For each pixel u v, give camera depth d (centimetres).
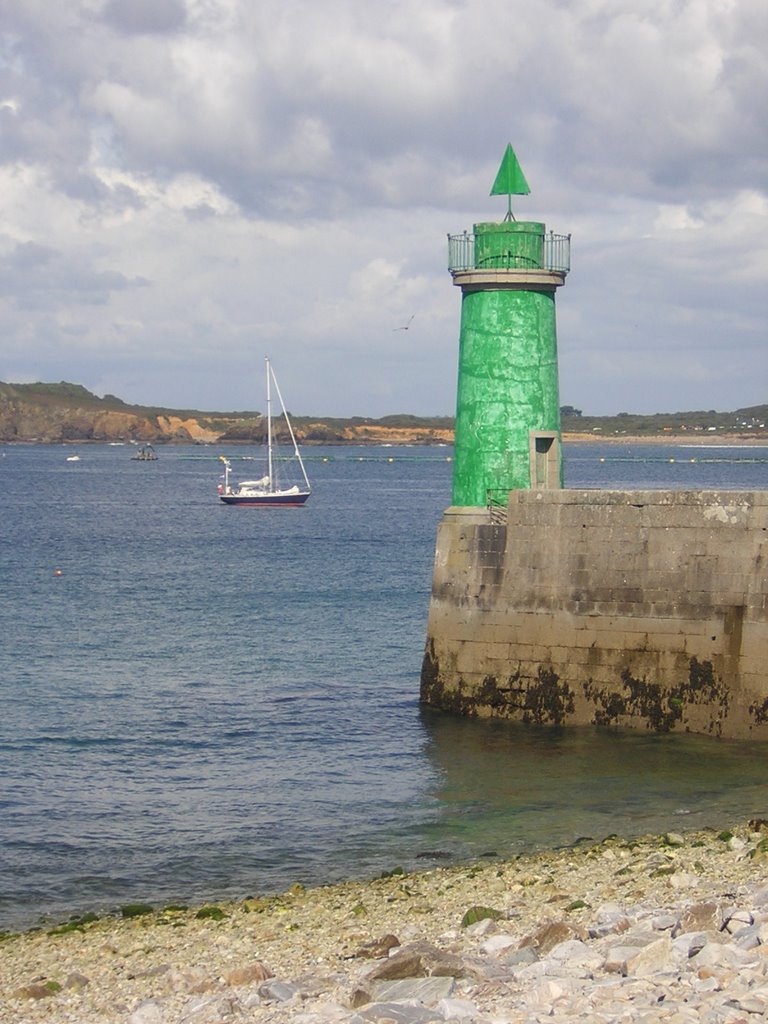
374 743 3553
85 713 3969
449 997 1589
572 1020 1436
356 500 16412
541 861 2508
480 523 3700
